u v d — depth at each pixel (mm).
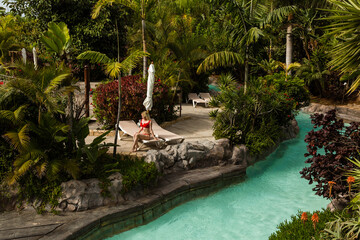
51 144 6914
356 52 5961
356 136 6520
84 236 6129
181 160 9180
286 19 20234
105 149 7629
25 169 6234
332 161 6531
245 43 11727
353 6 5781
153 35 20953
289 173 10227
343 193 6270
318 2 18219
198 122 13922
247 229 6891
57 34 6707
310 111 20875
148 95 9273
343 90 20641
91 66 22469
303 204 8086
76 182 6863
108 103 11070
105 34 21469
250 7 12023
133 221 6977
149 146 9750
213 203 8164
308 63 21359
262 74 27156
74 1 20922
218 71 29453
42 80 6586
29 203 6785
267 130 11008
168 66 15594
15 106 6781
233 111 10469
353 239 4895
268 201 8273
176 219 7332
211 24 29328
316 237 5039
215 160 9719
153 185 7930
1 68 8242
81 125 7473
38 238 5691
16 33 21484
